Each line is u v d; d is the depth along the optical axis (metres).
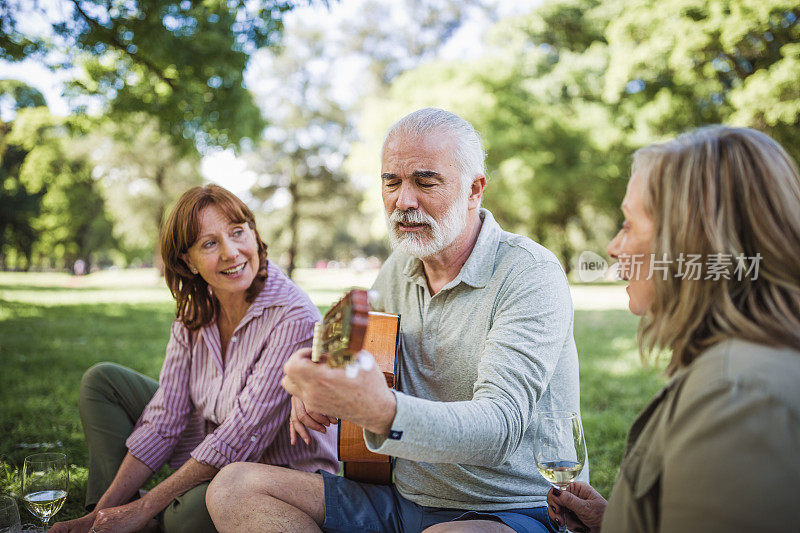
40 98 34.81
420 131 2.00
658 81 18.38
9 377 5.89
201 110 9.98
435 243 2.01
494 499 1.93
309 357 1.47
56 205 37.00
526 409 1.72
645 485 1.15
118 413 2.67
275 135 39.94
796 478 0.94
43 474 2.02
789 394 0.98
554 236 30.44
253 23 8.69
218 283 2.36
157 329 10.38
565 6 25.25
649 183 1.26
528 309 1.89
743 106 13.75
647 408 1.25
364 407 1.44
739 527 0.95
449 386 2.08
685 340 1.17
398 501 2.06
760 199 1.12
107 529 2.14
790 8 13.48
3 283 25.50
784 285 1.10
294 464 2.46
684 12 15.12
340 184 41.09
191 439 2.60
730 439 0.99
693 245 1.16
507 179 22.72
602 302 17.95
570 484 1.82
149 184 32.88
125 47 8.74
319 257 61.69
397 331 2.16
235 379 2.41
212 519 1.95
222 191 2.39
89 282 30.33
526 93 24.27
